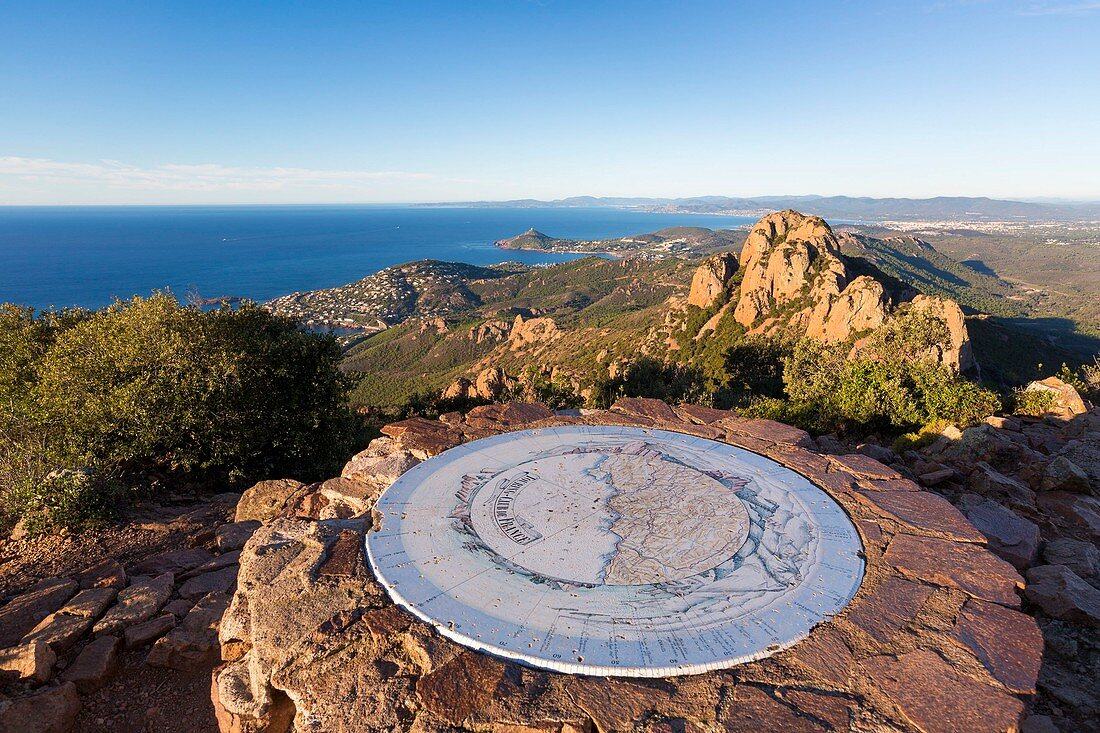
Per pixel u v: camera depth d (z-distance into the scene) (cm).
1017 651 411
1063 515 713
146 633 600
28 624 609
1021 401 1193
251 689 441
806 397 1273
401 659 425
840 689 385
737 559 543
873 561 533
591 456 777
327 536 575
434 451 800
